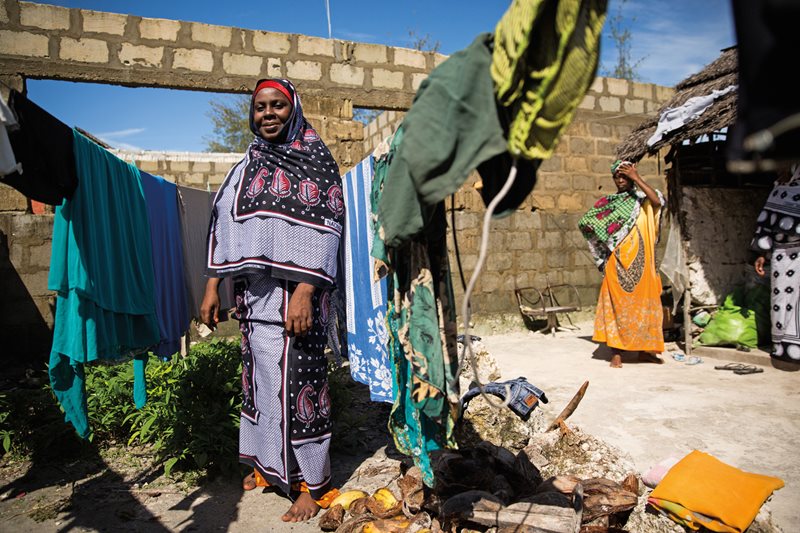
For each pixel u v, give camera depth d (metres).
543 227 8.79
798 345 4.96
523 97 1.46
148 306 3.44
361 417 4.00
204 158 9.70
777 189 5.06
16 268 6.38
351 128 7.34
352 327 3.70
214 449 3.19
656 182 9.73
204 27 6.73
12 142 2.21
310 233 2.69
